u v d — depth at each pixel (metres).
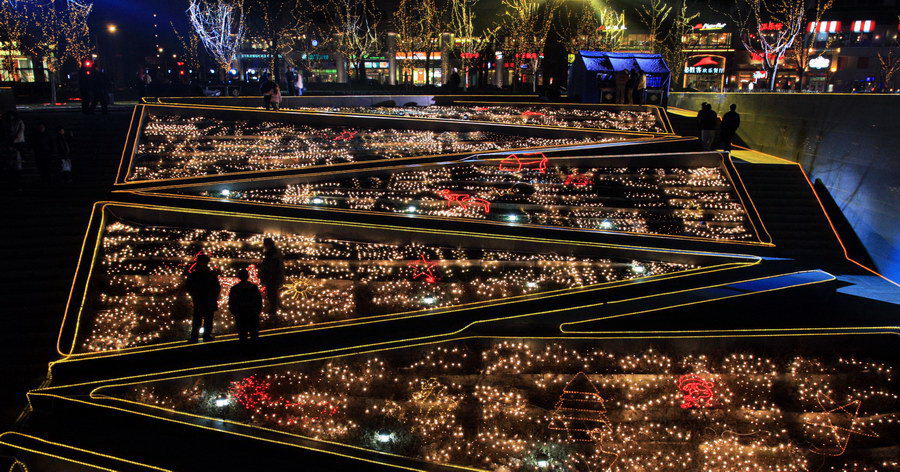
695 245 13.56
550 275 12.36
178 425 8.11
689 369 9.27
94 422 8.09
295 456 7.93
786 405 8.93
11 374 8.95
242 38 46.59
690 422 8.78
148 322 10.51
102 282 11.52
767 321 9.85
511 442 8.52
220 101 23.64
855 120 14.62
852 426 8.56
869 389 8.98
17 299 10.43
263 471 7.48
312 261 12.47
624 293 11.36
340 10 47.22
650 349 9.39
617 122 21.78
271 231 13.50
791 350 9.34
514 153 17.03
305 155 17.17
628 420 8.84
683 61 44.16
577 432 8.66
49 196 13.80
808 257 13.62
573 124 21.52
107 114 19.88
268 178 15.40
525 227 13.83
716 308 10.44
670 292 11.22
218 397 8.77
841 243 14.11
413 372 9.34
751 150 20.27
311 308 11.05
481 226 13.77
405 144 18.47
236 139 18.58
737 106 22.02
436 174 16.28
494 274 12.40
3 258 11.51
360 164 16.53
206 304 9.69
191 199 14.16
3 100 18.06
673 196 15.52
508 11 43.50
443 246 13.34
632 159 16.92
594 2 41.66
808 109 17.02
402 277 12.27
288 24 47.62
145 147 17.34
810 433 8.59
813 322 9.72
